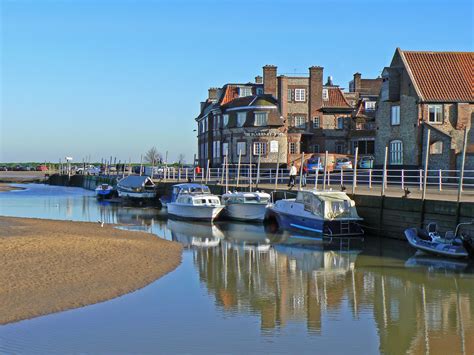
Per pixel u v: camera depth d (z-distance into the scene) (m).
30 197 75.00
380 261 27.23
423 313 18.59
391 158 55.81
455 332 16.69
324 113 75.56
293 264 26.86
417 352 15.04
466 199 30.78
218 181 61.16
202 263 26.91
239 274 24.50
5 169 177.12
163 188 63.03
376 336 16.33
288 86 74.69
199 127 88.31
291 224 38.56
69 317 17.41
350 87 91.06
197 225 42.72
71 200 69.56
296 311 18.81
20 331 16.06
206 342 15.66
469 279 23.33
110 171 104.62
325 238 34.56
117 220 46.56
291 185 46.69
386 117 56.47
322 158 61.09
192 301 19.80
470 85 53.22
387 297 20.64
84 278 21.91
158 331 16.45
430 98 51.75
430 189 39.47
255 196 43.97
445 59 55.56
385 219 33.53
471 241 26.81
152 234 36.19
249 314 18.41
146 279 22.58
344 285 22.52
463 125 51.72
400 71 54.97
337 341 15.92
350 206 35.12
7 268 22.91
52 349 14.83
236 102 74.38
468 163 48.16
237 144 72.56
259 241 34.28
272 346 15.44
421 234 28.70
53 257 25.44
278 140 70.50
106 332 16.23
